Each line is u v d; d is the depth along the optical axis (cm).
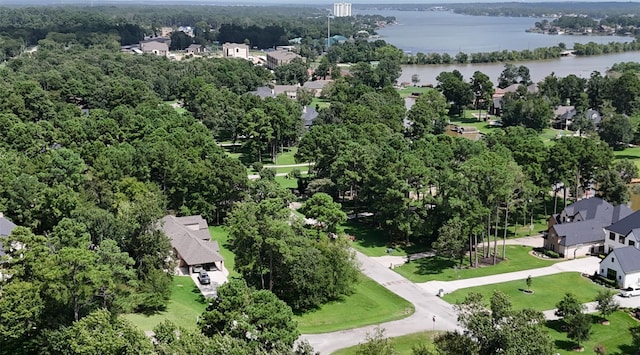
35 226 10275
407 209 12112
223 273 10538
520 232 13400
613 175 13838
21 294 6612
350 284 10019
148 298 8538
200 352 5891
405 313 9338
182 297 9400
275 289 9669
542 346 5844
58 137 15362
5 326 6519
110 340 5872
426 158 13488
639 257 10525
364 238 12838
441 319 9106
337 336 8512
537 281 10638
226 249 11888
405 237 12762
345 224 13662
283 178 17000
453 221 11162
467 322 6259
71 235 8319
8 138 14388
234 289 7150
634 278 10381
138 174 13025
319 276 9400
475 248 11450
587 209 12762
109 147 14175
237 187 13350
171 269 9431
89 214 9331
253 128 18062
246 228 9256
